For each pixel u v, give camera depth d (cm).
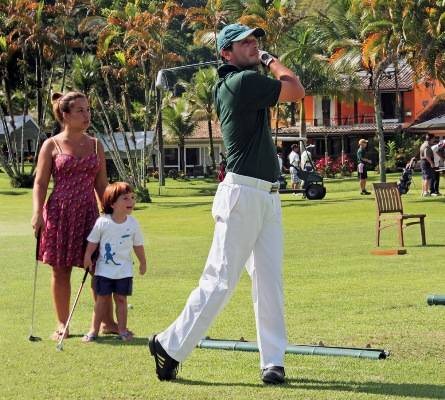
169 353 771
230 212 762
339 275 1519
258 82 752
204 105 8306
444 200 3753
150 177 7950
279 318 778
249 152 763
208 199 5184
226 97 764
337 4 5662
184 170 8631
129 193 996
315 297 1267
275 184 775
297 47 6322
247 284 1434
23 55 6372
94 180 1032
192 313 769
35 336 1002
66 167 1004
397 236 2241
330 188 5816
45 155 1014
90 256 986
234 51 784
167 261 1823
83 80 5931
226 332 1010
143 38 5381
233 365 838
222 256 764
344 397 713
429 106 7938
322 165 7438
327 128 8500
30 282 1507
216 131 9444
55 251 998
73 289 1400
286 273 1559
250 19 5625
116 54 5462
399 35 4562
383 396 715
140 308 1206
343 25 5653
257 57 784
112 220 988
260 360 794
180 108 8544
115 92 7269
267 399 710
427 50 4534
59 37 6175
